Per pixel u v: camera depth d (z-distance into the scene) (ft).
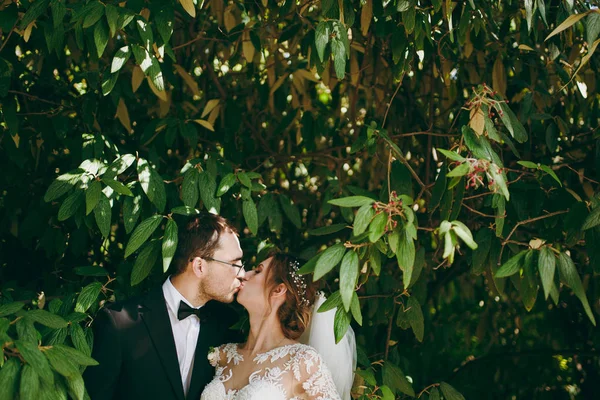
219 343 8.42
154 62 7.65
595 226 7.32
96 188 7.54
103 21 7.39
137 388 7.81
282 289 7.96
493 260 8.02
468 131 6.71
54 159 10.75
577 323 12.12
